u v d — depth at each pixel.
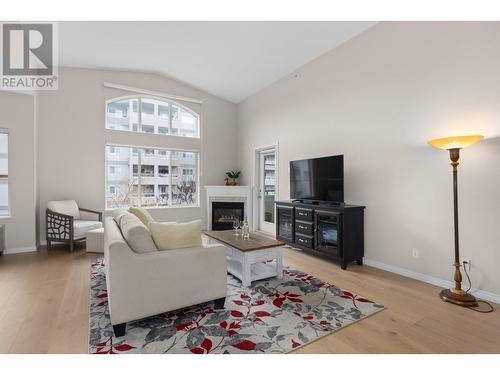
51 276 3.01
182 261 2.07
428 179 2.88
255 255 2.85
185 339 1.82
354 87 3.69
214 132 6.37
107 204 5.19
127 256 1.86
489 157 2.43
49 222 4.09
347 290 2.69
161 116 5.75
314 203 3.89
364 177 3.56
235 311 2.23
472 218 2.55
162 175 5.79
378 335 1.89
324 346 1.76
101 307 2.29
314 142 4.38
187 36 3.88
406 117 3.07
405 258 3.11
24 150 4.04
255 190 6.00
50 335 1.86
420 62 2.93
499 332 1.93
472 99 2.52
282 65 4.66
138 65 4.94
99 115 5.00
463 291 2.43
